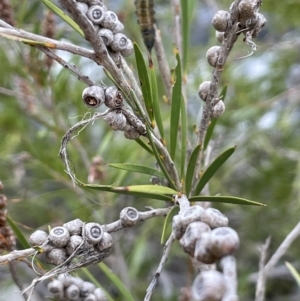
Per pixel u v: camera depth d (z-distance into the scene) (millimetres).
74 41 406
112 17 193
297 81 603
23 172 427
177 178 205
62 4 168
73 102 432
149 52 210
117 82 184
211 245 126
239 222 571
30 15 378
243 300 492
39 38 177
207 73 544
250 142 552
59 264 181
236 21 185
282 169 528
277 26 573
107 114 183
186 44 253
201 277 119
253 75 576
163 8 611
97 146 460
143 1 208
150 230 500
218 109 202
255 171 551
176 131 208
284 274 529
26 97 413
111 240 186
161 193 197
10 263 226
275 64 577
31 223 494
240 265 537
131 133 191
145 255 540
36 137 465
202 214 140
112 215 377
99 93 179
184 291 317
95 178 329
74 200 443
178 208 200
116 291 479
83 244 181
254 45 187
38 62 374
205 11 655
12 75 440
